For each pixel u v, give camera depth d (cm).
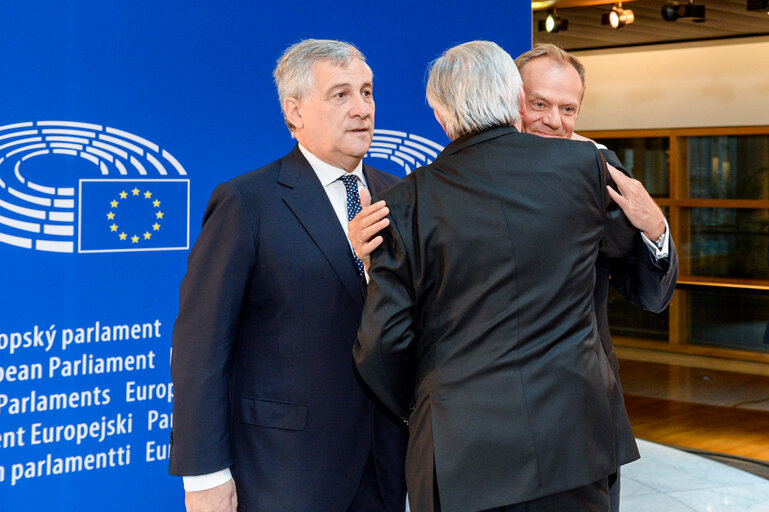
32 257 254
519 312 172
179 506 285
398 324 176
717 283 909
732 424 646
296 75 208
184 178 281
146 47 271
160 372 279
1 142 247
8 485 252
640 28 806
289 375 204
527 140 183
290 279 202
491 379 172
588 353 178
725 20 763
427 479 175
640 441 515
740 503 398
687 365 884
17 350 252
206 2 282
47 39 253
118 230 269
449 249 173
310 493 204
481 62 185
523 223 173
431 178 182
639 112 962
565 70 230
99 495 269
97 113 263
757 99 883
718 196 927
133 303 272
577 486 172
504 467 169
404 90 332
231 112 290
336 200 214
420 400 179
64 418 261
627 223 196
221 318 196
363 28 319
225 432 197
